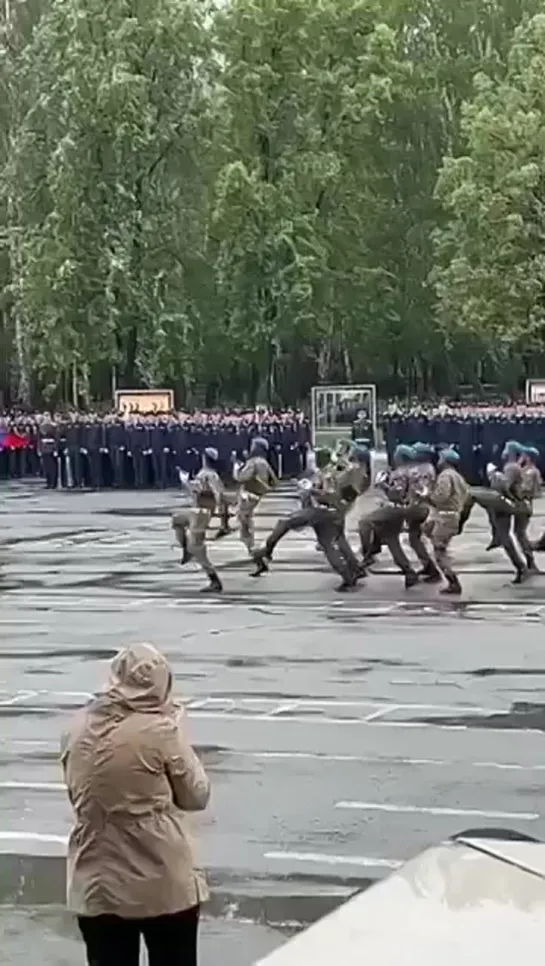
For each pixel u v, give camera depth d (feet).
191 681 45.34
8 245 181.68
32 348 183.11
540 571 72.95
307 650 51.08
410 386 212.02
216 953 22.77
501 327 168.25
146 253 173.06
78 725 18.07
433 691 43.32
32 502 123.54
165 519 105.60
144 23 173.27
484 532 94.89
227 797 31.81
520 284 164.35
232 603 64.13
